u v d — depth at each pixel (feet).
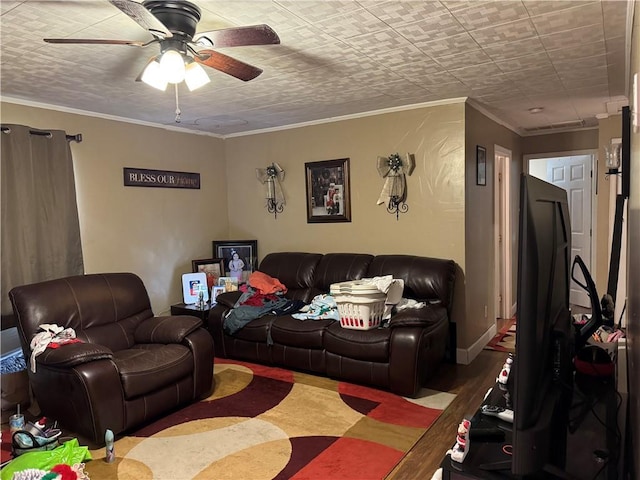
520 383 3.44
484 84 11.48
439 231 13.61
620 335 6.87
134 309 11.96
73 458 7.71
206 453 8.61
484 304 15.15
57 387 9.11
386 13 7.18
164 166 15.67
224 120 15.12
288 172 16.52
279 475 7.83
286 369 13.07
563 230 4.64
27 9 6.75
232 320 13.56
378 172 14.47
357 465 8.09
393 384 10.95
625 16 7.41
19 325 9.91
